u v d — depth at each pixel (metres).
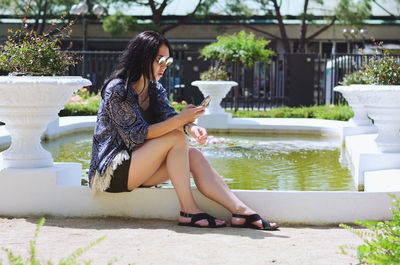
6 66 3.04
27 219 2.87
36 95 2.84
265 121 7.21
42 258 2.10
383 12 18.97
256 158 4.82
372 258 1.76
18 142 3.04
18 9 15.08
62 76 3.01
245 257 2.15
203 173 2.78
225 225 2.71
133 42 2.77
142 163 2.69
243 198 2.83
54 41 3.14
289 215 2.82
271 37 19.33
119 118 2.66
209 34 19.14
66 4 15.49
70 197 2.93
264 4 17.89
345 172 4.23
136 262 2.07
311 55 14.04
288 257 2.15
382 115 3.74
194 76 14.24
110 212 2.91
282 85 15.73
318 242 2.40
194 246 2.31
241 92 15.19
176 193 2.75
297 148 5.52
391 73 3.92
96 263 2.05
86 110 9.14
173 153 2.71
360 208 2.81
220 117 7.07
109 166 2.71
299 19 17.48
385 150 3.78
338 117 9.02
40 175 2.94
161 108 2.95
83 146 5.57
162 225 2.74
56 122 6.23
